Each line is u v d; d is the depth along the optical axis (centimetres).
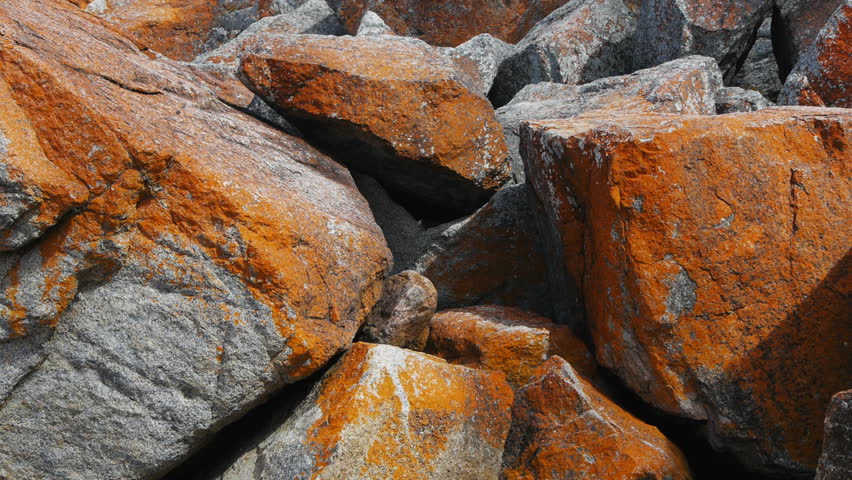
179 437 358
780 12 712
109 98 362
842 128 379
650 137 375
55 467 359
